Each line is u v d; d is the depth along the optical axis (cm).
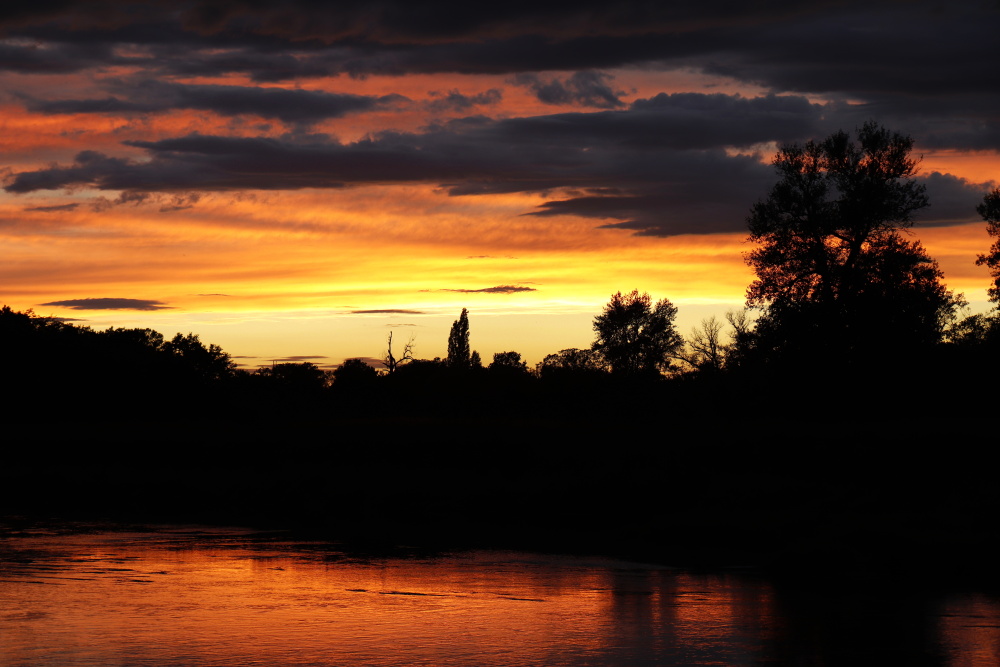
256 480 3903
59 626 1445
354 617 1548
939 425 3994
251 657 1248
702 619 1537
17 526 3122
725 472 3566
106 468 4381
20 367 6819
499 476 3784
